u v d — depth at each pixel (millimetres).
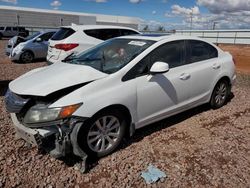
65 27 9469
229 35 33281
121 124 3754
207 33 37188
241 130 4633
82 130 3336
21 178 3211
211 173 3375
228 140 4246
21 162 3512
